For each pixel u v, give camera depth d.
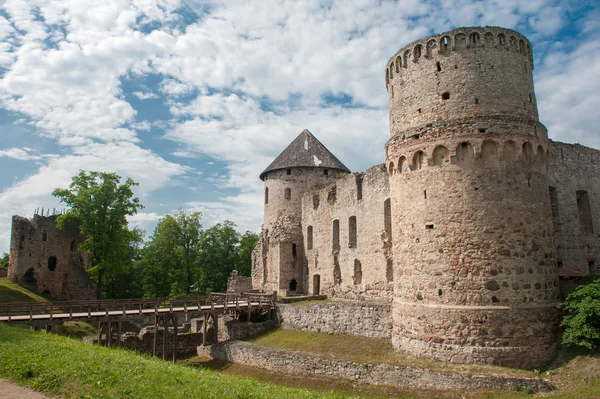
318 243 45.78
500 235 22.59
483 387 19.47
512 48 24.86
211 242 71.31
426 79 25.48
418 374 21.02
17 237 55.56
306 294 46.97
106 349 20.27
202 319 40.50
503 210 22.80
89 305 34.38
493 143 23.28
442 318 22.67
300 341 30.67
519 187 23.16
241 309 36.97
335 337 30.11
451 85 24.64
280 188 50.62
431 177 24.20
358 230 39.84
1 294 49.19
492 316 21.80
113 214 48.12
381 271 36.56
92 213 47.75
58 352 17.44
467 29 24.89
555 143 30.81
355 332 29.80
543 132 24.42
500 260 22.34
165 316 33.84
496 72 24.38
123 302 35.38
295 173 50.28
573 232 30.02
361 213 39.59
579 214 31.61
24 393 13.61
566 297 22.42
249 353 29.33
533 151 23.58
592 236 30.84
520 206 23.00
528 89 24.95
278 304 37.47
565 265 29.27
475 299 22.17
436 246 23.47
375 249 37.38
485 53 24.59
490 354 21.47
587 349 20.69
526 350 21.48
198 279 70.81
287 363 26.44
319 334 31.64
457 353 21.97
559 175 30.34
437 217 23.69
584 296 21.30
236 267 72.44
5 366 15.96
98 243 47.78
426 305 23.36
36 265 55.16
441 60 25.19
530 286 22.33
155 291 65.44
